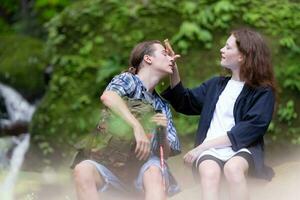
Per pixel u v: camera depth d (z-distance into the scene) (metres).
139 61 9.85
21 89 22.89
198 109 10.37
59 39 16.83
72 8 17.06
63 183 16.28
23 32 28.70
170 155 9.86
